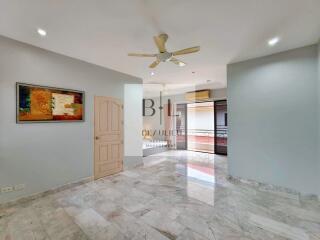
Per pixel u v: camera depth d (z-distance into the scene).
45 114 2.88
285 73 2.93
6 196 2.50
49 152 2.95
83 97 3.43
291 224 2.12
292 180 2.90
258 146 3.24
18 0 1.71
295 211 2.40
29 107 2.69
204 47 2.81
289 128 2.91
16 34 2.38
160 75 4.50
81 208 2.51
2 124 2.45
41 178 2.85
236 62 3.49
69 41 2.59
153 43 2.67
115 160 4.12
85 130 3.49
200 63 3.56
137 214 2.35
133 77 4.55
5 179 2.48
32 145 2.75
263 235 1.92
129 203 2.66
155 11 1.90
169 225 2.11
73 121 3.28
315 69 2.67
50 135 2.96
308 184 2.76
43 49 2.84
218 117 6.32
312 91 2.70
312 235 1.92
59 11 1.89
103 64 3.64
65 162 3.17
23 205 2.57
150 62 3.51
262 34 2.41
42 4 1.77
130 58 3.29
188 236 1.92
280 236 1.90
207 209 2.47
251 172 3.34
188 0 1.73
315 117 2.68
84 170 3.48
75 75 3.30
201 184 3.42
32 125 2.74
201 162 5.18
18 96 2.57
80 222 2.18
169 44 2.71
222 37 2.49
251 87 3.30
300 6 1.82
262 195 2.90
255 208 2.49
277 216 2.29
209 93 6.32
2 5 1.77
